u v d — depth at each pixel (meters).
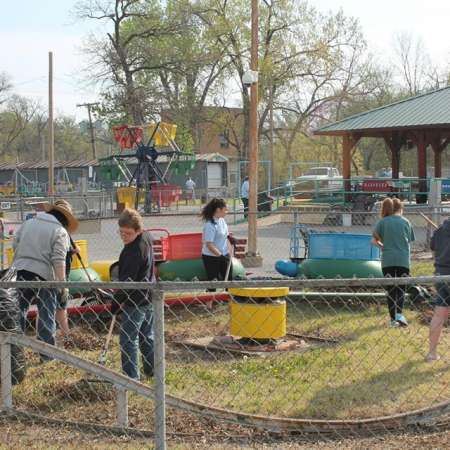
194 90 51.19
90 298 9.20
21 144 96.06
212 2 48.72
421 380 6.50
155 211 32.06
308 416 5.61
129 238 6.14
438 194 18.88
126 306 6.13
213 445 5.02
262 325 7.62
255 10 14.34
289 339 8.08
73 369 6.79
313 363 7.05
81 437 5.19
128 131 34.00
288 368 6.88
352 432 5.23
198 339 8.02
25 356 6.98
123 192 31.77
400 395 6.08
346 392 6.15
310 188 39.59
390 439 5.13
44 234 7.03
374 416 5.60
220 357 7.41
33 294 7.04
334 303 10.21
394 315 8.69
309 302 9.27
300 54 50.44
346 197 25.80
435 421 5.39
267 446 5.02
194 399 5.98
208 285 4.36
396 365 6.96
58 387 6.16
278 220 25.69
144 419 5.50
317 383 6.41
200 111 52.28
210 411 5.25
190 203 41.12
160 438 4.32
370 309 9.77
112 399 5.93
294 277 10.73
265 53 49.38
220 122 55.38
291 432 5.22
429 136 25.70
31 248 7.02
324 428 5.21
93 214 29.97
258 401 5.93
